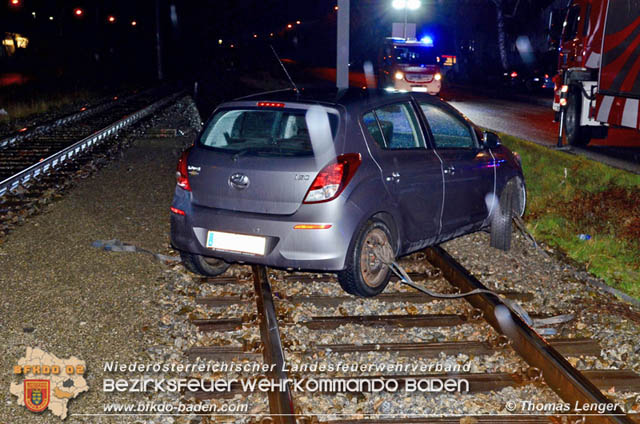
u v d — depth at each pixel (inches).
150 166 482.3
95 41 2539.4
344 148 209.3
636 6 482.6
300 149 209.2
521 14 2018.9
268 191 207.6
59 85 1416.1
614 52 516.1
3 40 2393.0
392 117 233.8
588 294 235.5
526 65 1808.6
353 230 207.6
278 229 205.9
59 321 204.5
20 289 231.1
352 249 211.6
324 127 209.6
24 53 2134.6
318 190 203.3
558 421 150.3
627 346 190.2
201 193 220.4
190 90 1418.6
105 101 1029.8
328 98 221.3
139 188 403.9
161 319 206.5
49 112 898.1
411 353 185.2
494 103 1190.9
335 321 205.2
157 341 191.3
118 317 208.1
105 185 413.1
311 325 202.4
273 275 244.8
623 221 317.4
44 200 368.5
